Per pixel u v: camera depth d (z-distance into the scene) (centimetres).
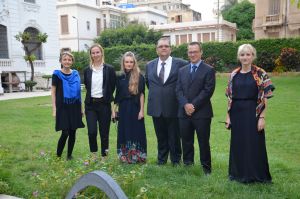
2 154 577
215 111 1199
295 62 2517
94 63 571
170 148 548
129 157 559
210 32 4612
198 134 497
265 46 2720
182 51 3131
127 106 559
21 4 2530
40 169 527
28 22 2588
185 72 502
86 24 4947
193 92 491
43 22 2722
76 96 580
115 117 584
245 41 2811
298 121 995
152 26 4903
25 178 486
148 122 1045
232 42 2894
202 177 473
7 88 2314
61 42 4841
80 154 634
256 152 446
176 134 544
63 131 584
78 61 3089
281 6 3241
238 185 436
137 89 553
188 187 439
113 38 4562
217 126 961
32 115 1174
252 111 444
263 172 451
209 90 485
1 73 2278
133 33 4509
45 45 2745
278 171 531
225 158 607
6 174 477
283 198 404
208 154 505
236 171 458
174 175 486
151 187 416
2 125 970
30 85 2372
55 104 576
